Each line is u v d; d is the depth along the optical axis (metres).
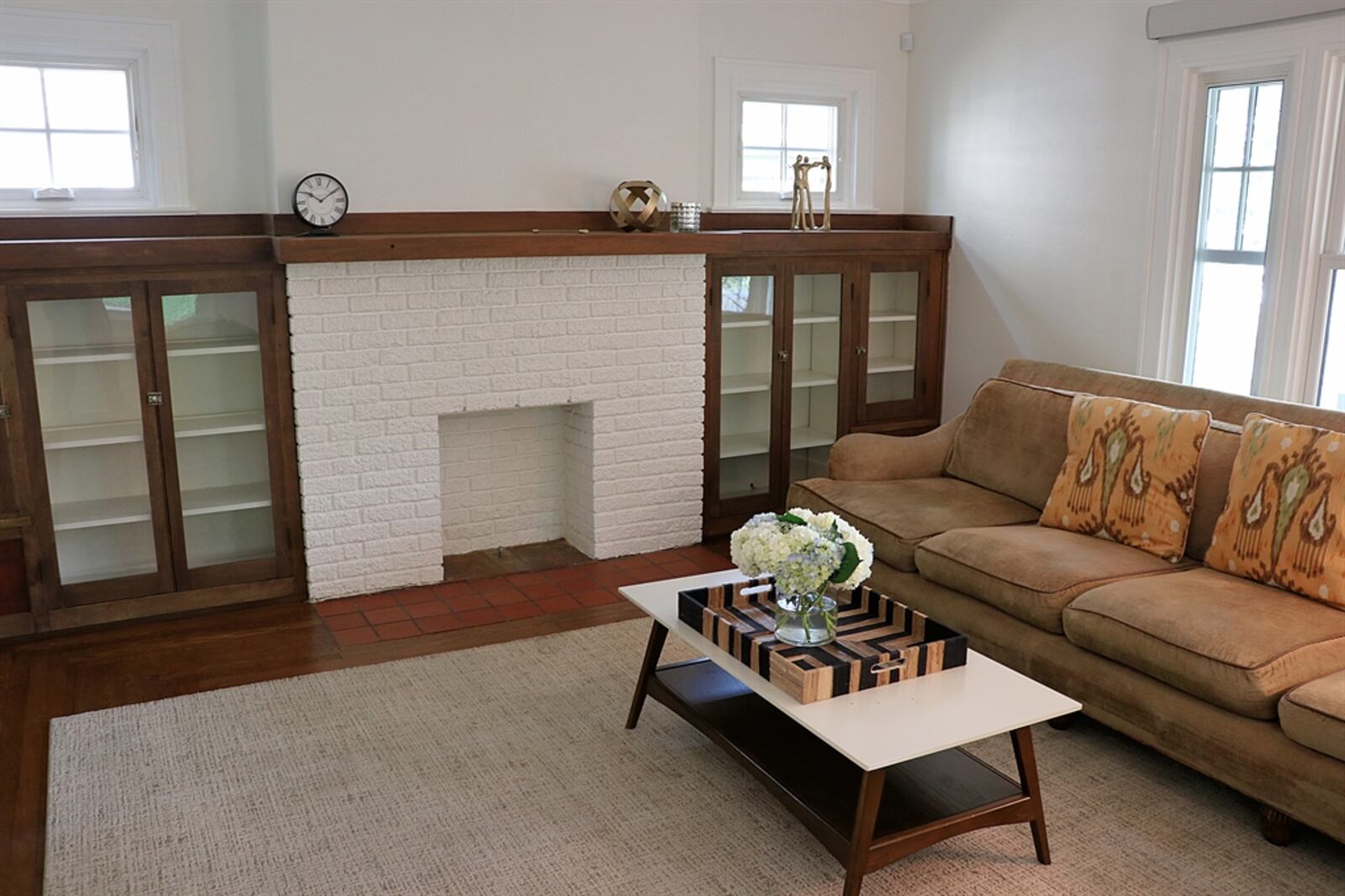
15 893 2.44
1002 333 5.15
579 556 4.76
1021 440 4.00
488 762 3.00
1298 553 2.94
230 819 2.72
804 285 5.03
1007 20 4.92
